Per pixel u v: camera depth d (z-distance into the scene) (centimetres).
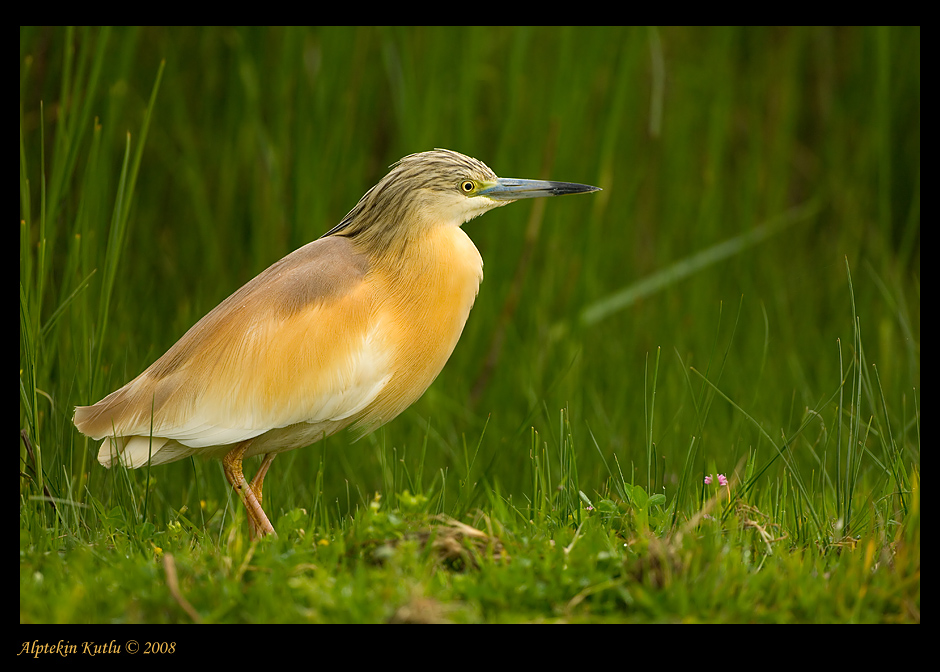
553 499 722
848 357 1173
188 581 545
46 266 874
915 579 539
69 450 807
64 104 883
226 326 723
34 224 1071
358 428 781
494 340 1205
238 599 513
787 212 1424
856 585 538
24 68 1023
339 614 496
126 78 1067
